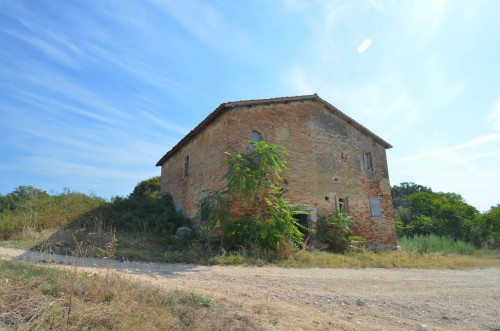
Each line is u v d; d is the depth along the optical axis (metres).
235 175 12.08
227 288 6.39
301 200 15.24
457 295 7.49
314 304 5.85
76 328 3.46
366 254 13.70
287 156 15.27
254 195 12.79
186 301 4.79
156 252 10.70
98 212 15.33
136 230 13.69
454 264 13.31
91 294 4.45
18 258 7.65
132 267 8.14
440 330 5.07
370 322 5.18
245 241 11.63
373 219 17.89
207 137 15.78
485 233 30.02
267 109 15.20
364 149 18.70
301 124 16.22
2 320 3.41
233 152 13.68
